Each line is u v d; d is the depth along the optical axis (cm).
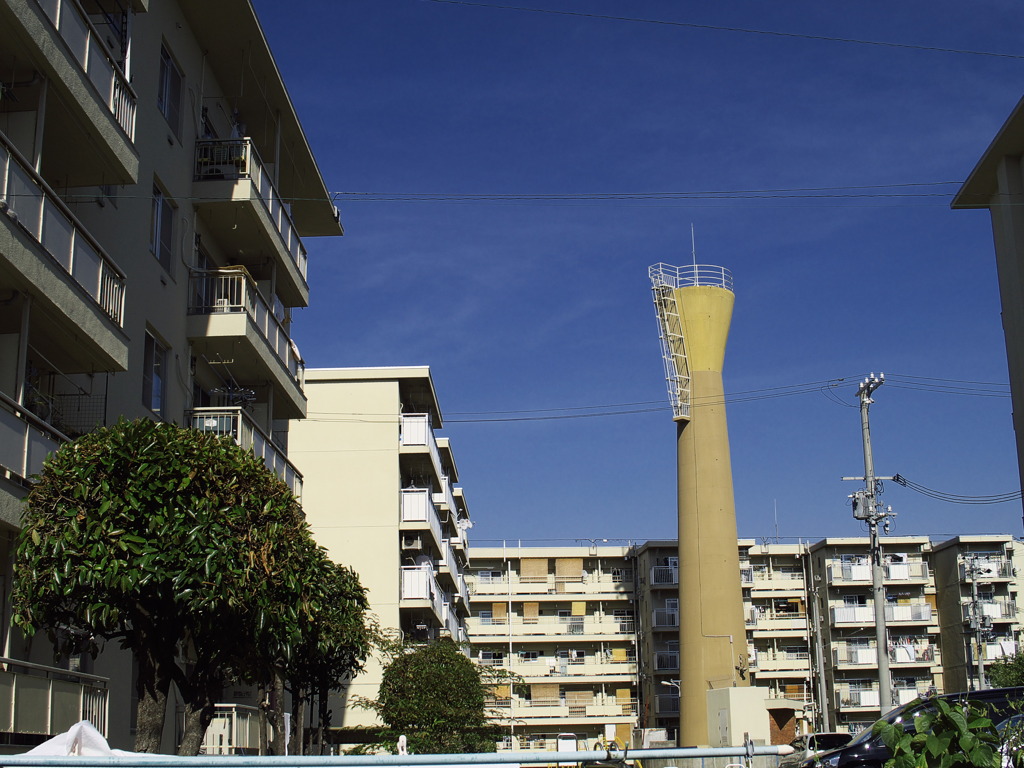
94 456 1358
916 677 7656
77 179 1856
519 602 8188
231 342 2455
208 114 2625
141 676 1391
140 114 2169
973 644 7469
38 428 1555
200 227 2555
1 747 1282
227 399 2570
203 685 1442
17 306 1532
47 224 1549
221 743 2283
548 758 734
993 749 716
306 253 3105
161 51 2336
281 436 3177
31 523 1326
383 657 4381
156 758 691
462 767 714
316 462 4725
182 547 1323
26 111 1619
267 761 693
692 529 6106
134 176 1866
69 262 1619
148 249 2211
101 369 1814
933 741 693
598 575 8269
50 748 967
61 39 1590
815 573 7981
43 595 1341
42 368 1803
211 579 1321
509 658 8088
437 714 3597
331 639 1853
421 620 4784
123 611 1374
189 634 1515
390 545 4594
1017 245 2820
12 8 1441
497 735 3925
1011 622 7481
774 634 7881
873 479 3706
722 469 6153
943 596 7844
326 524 4634
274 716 2392
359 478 4700
